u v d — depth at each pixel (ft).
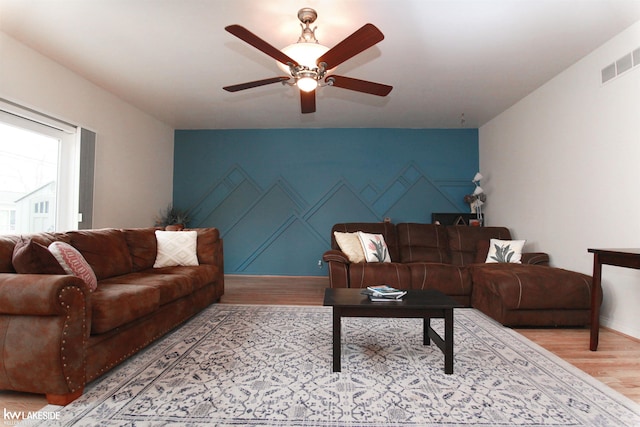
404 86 12.23
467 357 7.11
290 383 5.93
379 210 17.69
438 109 14.78
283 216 17.98
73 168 11.39
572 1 7.47
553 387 5.83
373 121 16.69
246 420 4.82
